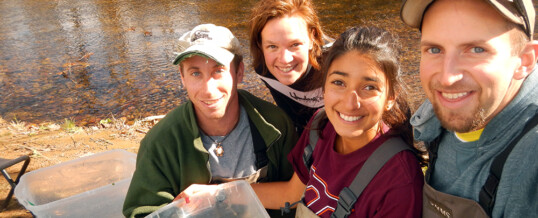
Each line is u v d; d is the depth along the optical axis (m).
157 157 2.18
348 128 1.69
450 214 1.46
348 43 1.59
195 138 2.16
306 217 1.95
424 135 1.58
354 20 9.28
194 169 2.21
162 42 9.23
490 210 1.33
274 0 2.38
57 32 10.69
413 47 7.25
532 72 1.28
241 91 2.35
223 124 2.22
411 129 1.81
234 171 2.30
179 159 2.19
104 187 2.58
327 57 1.69
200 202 2.06
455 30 1.21
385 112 1.71
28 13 12.88
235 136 2.29
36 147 4.93
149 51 8.73
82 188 3.10
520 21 1.17
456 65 1.24
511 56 1.20
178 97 6.63
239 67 2.26
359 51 1.56
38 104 6.68
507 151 1.27
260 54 2.75
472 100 1.26
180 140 2.18
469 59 1.22
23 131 5.61
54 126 5.76
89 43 9.61
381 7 10.22
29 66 8.43
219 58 1.96
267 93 6.28
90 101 6.69
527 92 1.26
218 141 2.27
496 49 1.19
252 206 2.04
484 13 1.17
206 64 2.01
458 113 1.30
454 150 1.46
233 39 2.17
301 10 2.39
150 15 11.49
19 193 2.66
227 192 2.09
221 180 2.29
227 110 2.19
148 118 5.77
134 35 9.91
